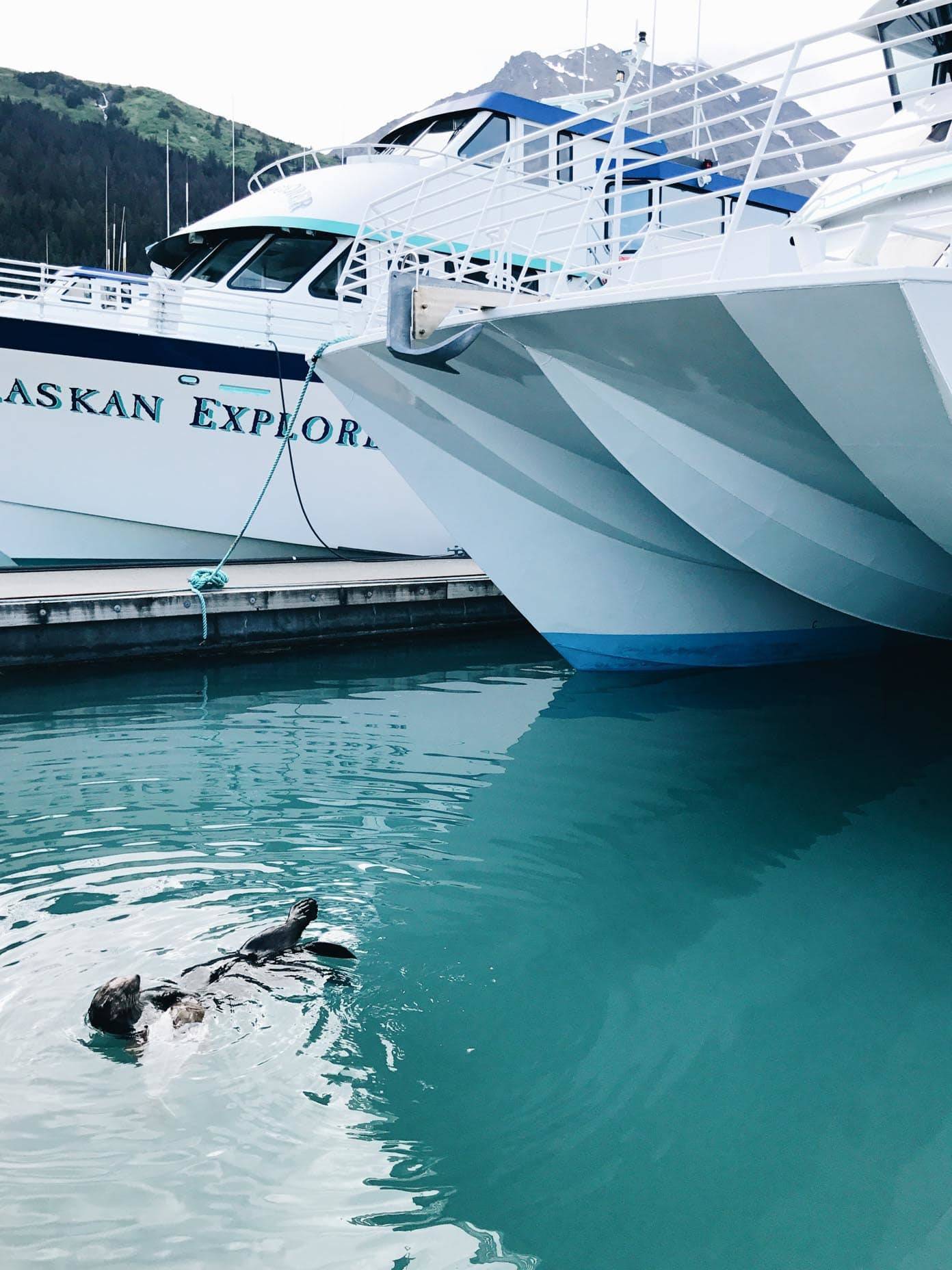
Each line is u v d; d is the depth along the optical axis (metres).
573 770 6.97
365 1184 2.95
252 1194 2.88
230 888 4.92
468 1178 3.01
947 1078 3.66
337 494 12.66
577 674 9.86
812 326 4.87
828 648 10.45
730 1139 3.27
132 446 11.60
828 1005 4.13
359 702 8.71
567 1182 3.03
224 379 11.67
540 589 9.20
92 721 7.99
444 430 8.42
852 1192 3.06
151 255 13.44
